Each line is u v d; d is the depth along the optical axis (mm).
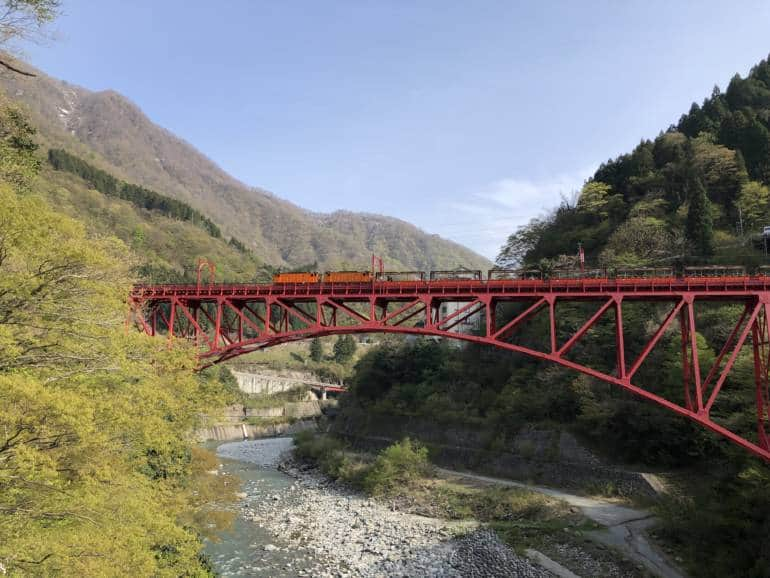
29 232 11789
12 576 10148
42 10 12922
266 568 30375
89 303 14312
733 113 70938
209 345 35375
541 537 31688
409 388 63156
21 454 9531
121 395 14414
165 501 19719
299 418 93125
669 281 29125
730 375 34656
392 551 32594
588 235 67250
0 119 22391
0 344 10961
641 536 29891
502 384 54812
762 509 24500
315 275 37125
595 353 47094
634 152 79500
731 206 60781
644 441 39062
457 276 35344
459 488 43188
